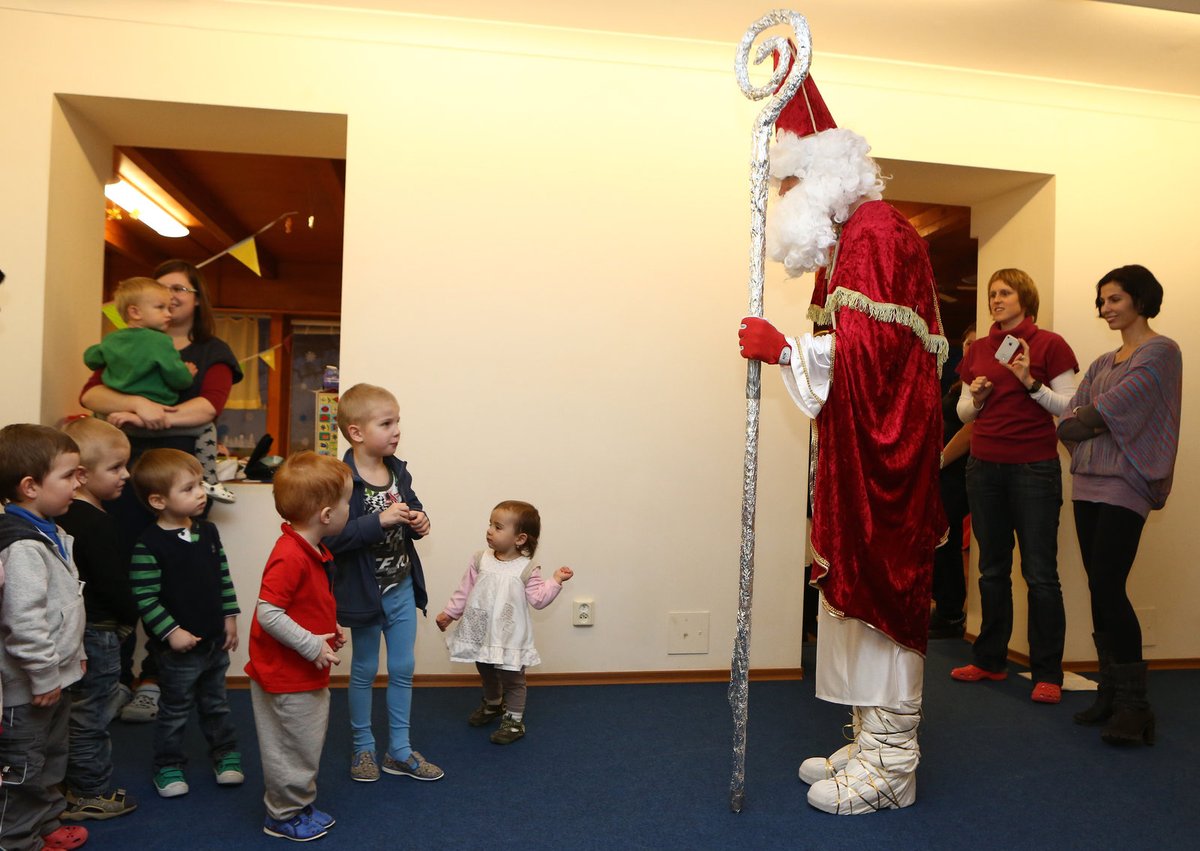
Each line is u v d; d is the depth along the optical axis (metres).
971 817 2.19
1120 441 2.79
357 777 2.35
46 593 1.81
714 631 3.38
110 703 2.17
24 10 2.98
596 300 3.31
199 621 2.24
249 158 4.66
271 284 7.65
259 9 3.09
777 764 2.52
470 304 3.24
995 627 3.42
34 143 2.98
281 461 3.32
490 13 3.14
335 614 2.13
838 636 2.25
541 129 3.28
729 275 3.38
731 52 3.33
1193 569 3.75
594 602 3.30
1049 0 2.97
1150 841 2.07
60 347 3.08
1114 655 2.79
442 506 3.22
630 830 2.08
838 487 2.13
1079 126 3.63
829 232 2.14
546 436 3.28
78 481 1.93
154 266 7.00
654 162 3.34
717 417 3.38
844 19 3.12
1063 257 3.63
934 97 3.51
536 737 2.71
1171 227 3.71
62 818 2.06
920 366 2.21
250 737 2.68
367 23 3.16
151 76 3.05
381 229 3.20
